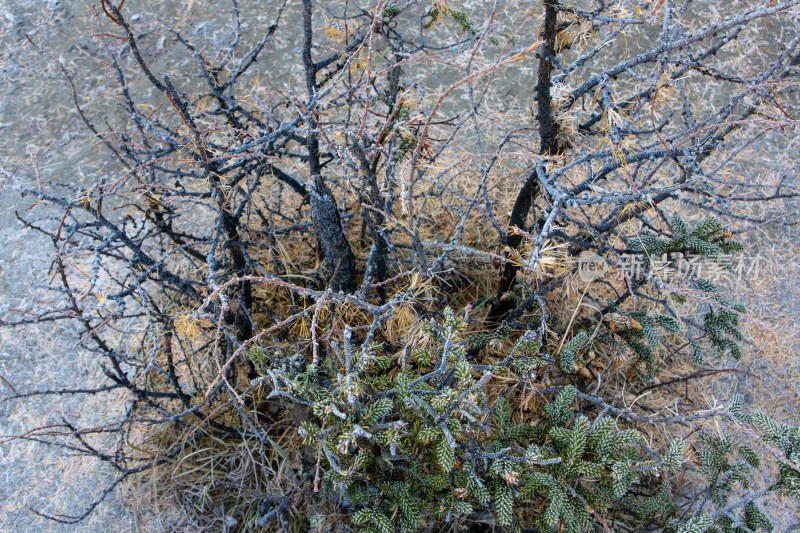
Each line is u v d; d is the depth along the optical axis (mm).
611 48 3842
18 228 3277
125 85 2057
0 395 2686
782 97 3330
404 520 1804
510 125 3527
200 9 4238
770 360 2799
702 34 1636
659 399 2617
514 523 1899
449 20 4059
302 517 2307
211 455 2473
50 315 2904
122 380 2219
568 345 2105
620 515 2221
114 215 3283
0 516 2396
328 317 2219
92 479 2473
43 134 3719
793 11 1793
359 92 2938
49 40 4152
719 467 1942
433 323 1918
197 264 2887
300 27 4078
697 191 2010
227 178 2178
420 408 1667
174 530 2346
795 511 2398
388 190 2201
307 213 3062
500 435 1917
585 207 2869
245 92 3719
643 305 2758
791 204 3225
